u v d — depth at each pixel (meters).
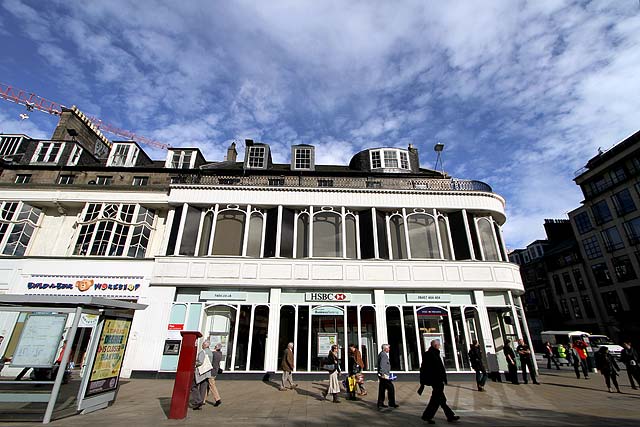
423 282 15.56
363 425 7.20
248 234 16.47
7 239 16.36
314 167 20.47
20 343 7.46
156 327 14.63
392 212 17.34
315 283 15.38
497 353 15.11
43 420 7.00
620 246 35.59
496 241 17.14
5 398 7.18
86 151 21.22
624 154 35.00
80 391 7.96
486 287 15.62
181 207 16.97
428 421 7.46
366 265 15.79
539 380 14.62
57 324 7.77
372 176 19.61
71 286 15.36
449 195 17.52
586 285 39.34
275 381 13.70
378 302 15.30
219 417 7.78
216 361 9.34
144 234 16.97
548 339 29.92
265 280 15.35
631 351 12.51
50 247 16.81
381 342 14.73
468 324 15.24
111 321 8.90
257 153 20.67
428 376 7.70
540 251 48.19
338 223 16.95
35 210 17.34
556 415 8.16
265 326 14.95
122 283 15.40
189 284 15.23
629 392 11.60
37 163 19.73
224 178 18.69
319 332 14.85
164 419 7.48
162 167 19.36
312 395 10.80
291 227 16.86
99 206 17.25
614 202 36.25
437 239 16.80
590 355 18.48
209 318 14.95
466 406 9.34
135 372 13.92
